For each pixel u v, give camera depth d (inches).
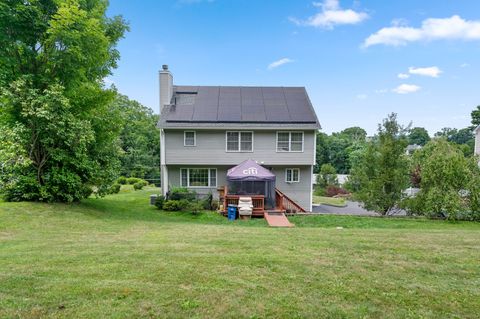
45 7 402.3
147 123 1659.7
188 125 644.7
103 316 116.3
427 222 482.3
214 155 672.4
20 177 400.8
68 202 445.4
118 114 538.3
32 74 403.9
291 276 163.6
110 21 522.0
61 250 213.5
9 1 369.1
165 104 710.5
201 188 693.9
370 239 264.5
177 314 119.1
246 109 699.4
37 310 119.6
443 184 499.5
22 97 379.6
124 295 134.9
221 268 174.4
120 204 610.9
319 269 176.4
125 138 1473.9
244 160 673.6
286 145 676.7
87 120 449.4
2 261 183.3
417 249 228.1
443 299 138.4
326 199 1041.5
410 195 558.3
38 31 400.8
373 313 123.7
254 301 131.6
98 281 150.6
